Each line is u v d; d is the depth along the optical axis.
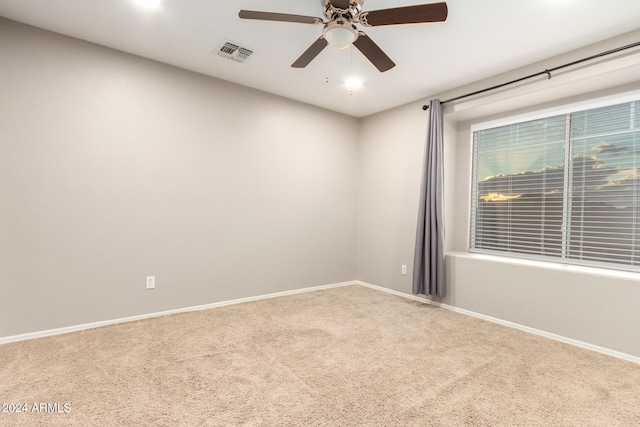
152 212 2.99
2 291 2.37
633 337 2.29
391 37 2.45
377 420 1.60
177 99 3.11
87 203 2.68
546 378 2.03
